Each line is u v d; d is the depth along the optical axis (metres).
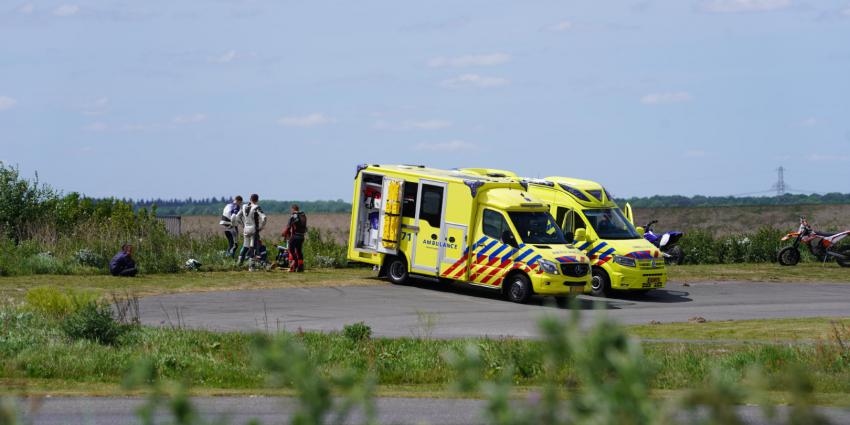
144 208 98.25
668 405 6.16
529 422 6.50
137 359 34.56
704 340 45.97
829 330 50.22
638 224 161.88
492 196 68.19
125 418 26.23
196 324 49.19
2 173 92.75
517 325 52.59
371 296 65.50
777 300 69.00
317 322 51.78
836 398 30.23
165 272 74.94
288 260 81.81
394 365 36.41
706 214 166.62
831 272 89.31
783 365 36.22
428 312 58.06
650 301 68.25
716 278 83.94
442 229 70.06
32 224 88.38
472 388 6.91
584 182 75.12
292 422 6.71
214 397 29.89
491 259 67.06
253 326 48.97
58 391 30.38
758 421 25.00
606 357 6.18
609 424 5.95
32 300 45.59
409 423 25.73
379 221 73.94
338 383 6.95
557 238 67.44
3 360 34.44
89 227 84.56
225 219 81.19
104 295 60.28
